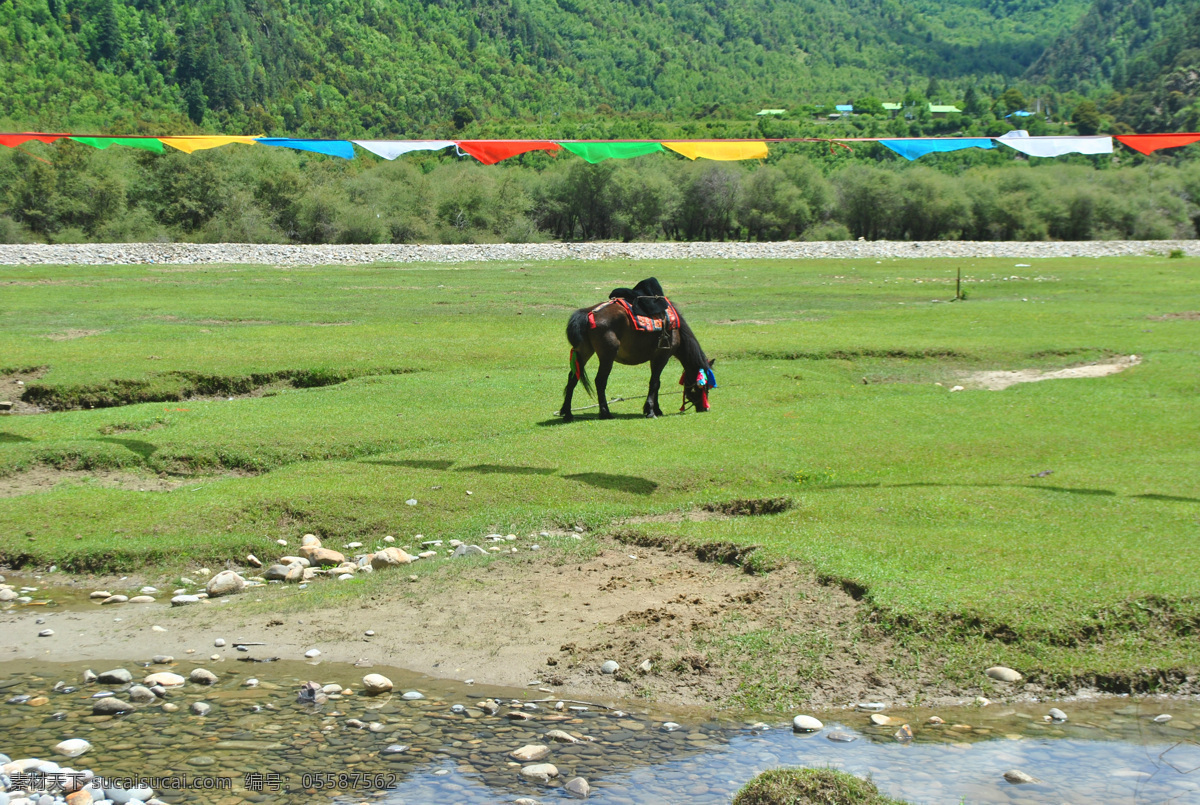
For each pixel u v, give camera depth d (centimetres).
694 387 1587
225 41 17350
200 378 1906
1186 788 564
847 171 9244
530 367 2112
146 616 859
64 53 16050
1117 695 686
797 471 1245
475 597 871
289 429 1445
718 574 891
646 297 1530
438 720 661
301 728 648
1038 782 573
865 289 3922
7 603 897
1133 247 6919
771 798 532
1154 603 752
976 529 957
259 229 7169
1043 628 730
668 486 1197
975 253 6469
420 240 7656
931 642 730
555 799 557
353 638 802
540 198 8775
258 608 866
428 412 1595
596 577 907
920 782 576
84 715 665
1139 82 13275
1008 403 1664
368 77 19575
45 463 1282
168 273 4366
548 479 1208
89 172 6931
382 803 550
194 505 1105
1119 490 1108
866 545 908
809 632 755
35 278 3975
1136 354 2214
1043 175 9006
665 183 8775
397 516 1102
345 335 2508
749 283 4212
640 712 677
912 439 1401
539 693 706
